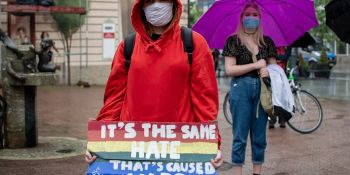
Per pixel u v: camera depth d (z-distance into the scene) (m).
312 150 7.33
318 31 23.88
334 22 5.19
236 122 4.96
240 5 5.21
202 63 3.03
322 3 21.89
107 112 3.18
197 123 3.00
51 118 11.08
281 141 8.04
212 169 2.98
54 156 6.93
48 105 13.70
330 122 10.09
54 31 21.22
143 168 3.01
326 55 26.08
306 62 25.56
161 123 3.01
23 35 20.58
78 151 7.30
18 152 7.16
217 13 5.26
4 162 6.55
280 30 5.55
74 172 6.07
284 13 5.46
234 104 4.94
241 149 4.99
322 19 21.97
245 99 4.90
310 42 7.23
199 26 5.34
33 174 5.96
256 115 4.94
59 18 20.89
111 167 3.01
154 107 3.01
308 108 8.96
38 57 7.53
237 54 4.91
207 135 3.00
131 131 3.04
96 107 13.25
